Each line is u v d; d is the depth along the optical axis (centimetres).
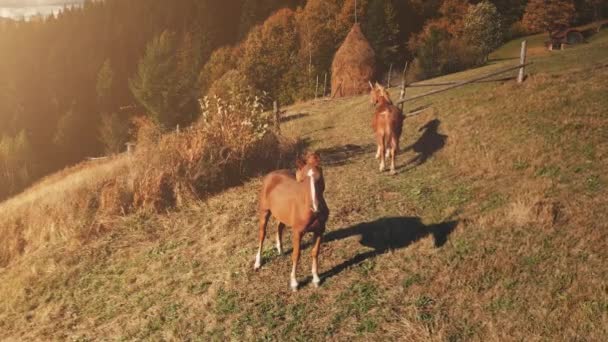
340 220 1012
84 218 1213
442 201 1016
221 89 3234
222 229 1075
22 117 8756
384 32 6788
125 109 9025
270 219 1082
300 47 6712
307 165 744
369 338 670
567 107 1321
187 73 6888
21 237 1239
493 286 716
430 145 1373
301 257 902
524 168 1073
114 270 1014
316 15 6800
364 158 1409
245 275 872
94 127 8762
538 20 6256
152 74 6078
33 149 7881
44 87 9431
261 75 6575
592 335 588
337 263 859
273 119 1900
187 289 877
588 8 6588
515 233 825
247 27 9225
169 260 998
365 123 1823
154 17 11475
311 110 2445
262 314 764
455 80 2205
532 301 668
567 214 839
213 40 9369
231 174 1347
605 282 662
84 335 817
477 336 633
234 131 1422
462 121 1450
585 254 732
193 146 1350
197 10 10869
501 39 5650
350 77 2780
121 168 1495
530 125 1277
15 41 11306
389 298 740
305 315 743
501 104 1488
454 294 720
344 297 764
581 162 1024
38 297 977
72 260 1077
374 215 1012
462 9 6875
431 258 816
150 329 793
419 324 671
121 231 1159
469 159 1183
